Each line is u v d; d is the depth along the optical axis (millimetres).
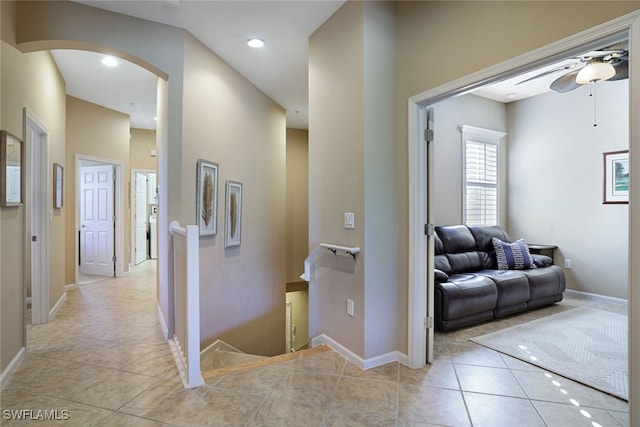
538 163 5039
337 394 2088
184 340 2338
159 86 3721
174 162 2945
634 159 1420
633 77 1423
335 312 2744
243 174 4109
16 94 2502
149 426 1766
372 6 2459
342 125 2643
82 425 1771
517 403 2008
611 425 1806
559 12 1667
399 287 2562
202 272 3250
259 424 1790
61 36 2572
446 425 1796
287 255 6453
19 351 2480
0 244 2209
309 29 2996
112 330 3189
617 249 4277
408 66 2482
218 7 2672
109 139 5449
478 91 4871
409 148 2467
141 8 2689
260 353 4516
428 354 2531
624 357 2635
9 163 2314
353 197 2521
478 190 4973
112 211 5684
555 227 4859
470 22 2078
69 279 4879
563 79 3174
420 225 2457
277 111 5082
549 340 2988
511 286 3562
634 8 1421
